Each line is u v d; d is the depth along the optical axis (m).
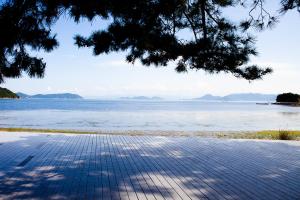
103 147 9.76
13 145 9.79
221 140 12.10
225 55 5.83
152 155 8.56
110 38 5.46
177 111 53.91
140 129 20.73
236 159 8.21
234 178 6.11
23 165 6.95
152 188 5.28
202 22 6.05
